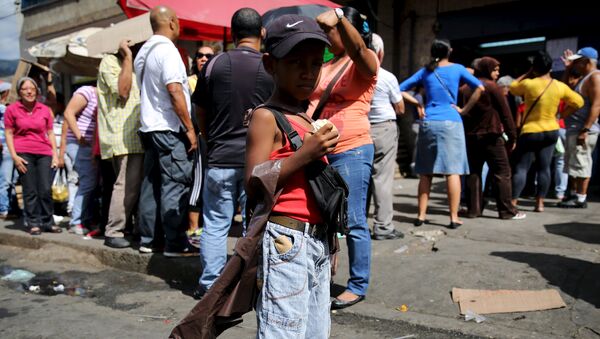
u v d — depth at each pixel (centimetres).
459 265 377
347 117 317
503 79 690
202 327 178
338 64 319
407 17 1051
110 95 460
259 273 181
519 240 454
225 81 332
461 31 995
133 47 504
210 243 352
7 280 436
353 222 326
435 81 506
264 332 175
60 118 736
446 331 293
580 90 600
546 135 567
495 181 553
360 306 332
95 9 1318
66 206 702
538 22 902
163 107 400
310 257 181
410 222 550
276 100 187
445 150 502
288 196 180
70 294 396
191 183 419
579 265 366
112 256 462
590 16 845
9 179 682
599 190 772
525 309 306
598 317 290
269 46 179
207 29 680
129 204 479
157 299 377
